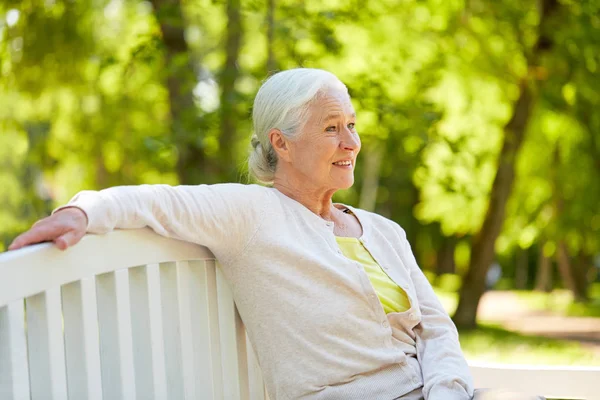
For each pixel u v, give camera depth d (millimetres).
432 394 2748
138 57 9477
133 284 2391
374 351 2750
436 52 12102
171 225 2449
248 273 2693
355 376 2721
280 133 2859
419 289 3078
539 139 16344
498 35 12406
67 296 2121
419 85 11672
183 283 2576
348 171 2869
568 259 23438
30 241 1980
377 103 9539
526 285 38219
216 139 9945
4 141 16031
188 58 9617
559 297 25625
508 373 3154
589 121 13727
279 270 2684
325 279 2721
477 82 13766
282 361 2693
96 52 11547
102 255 2186
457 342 2969
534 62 12555
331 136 2832
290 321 2686
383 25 11797
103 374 2268
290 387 2678
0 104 12336
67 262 2045
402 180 32094
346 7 9852
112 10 12883
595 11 11938
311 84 2832
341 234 2982
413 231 34750
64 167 14875
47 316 1974
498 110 14109
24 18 10461
